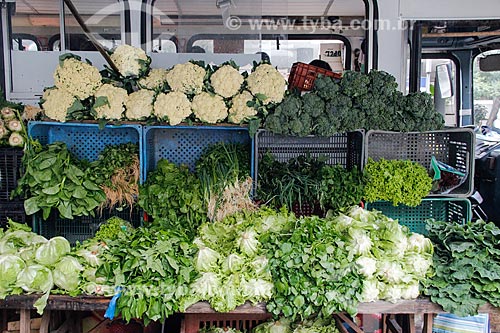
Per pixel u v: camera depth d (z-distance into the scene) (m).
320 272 2.61
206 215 3.28
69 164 3.24
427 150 3.77
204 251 2.78
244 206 3.28
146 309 2.57
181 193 3.25
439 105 5.26
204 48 4.48
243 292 2.66
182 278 2.64
